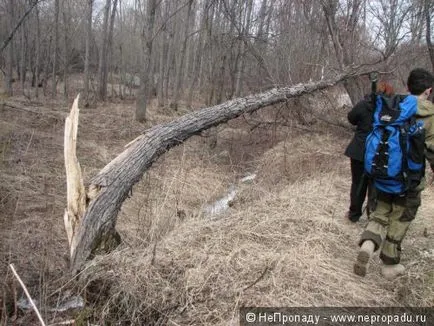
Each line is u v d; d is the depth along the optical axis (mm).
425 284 3965
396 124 3695
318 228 5012
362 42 11055
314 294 3738
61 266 4301
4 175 6867
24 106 13578
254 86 11945
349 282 3943
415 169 3713
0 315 3475
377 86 4941
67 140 4512
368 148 3801
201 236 4641
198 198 6883
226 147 10617
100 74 20391
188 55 25391
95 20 24891
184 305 3541
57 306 3488
